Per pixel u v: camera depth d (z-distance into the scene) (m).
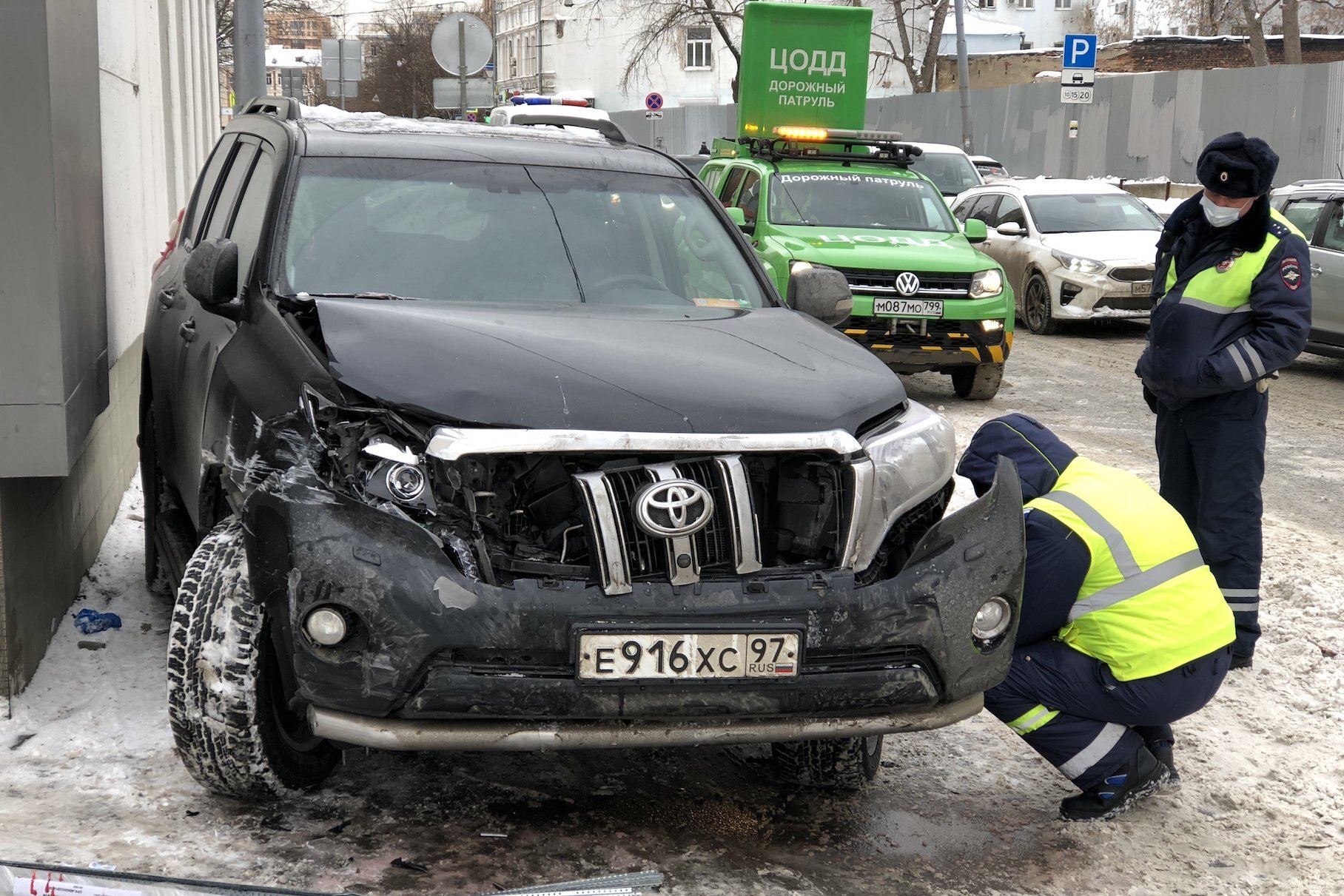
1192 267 5.13
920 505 3.68
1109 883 3.61
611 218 4.64
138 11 7.36
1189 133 28.52
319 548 3.08
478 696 3.09
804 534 3.44
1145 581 3.87
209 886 2.82
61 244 3.99
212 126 17.41
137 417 7.38
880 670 3.33
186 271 4.01
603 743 3.19
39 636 4.46
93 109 4.95
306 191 4.36
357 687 3.09
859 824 3.85
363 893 3.24
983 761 4.38
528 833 3.62
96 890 2.72
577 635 3.11
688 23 61.91
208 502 4.07
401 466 3.20
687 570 3.21
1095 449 9.43
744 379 3.57
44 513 4.56
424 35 79.25
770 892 3.40
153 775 3.78
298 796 3.68
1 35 3.82
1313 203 12.70
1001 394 11.80
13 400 3.95
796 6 14.82
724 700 3.21
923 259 10.79
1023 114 34.03
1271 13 53.12
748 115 14.99
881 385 3.78
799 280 4.79
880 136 12.92
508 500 3.29
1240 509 5.20
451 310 3.88
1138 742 3.97
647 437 3.25
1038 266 15.63
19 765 3.79
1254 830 4.00
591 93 68.94
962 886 3.53
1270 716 4.89
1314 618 5.93
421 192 4.48
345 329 3.53
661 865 3.49
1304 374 13.34
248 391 3.59
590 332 3.81
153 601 5.27
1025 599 3.87
